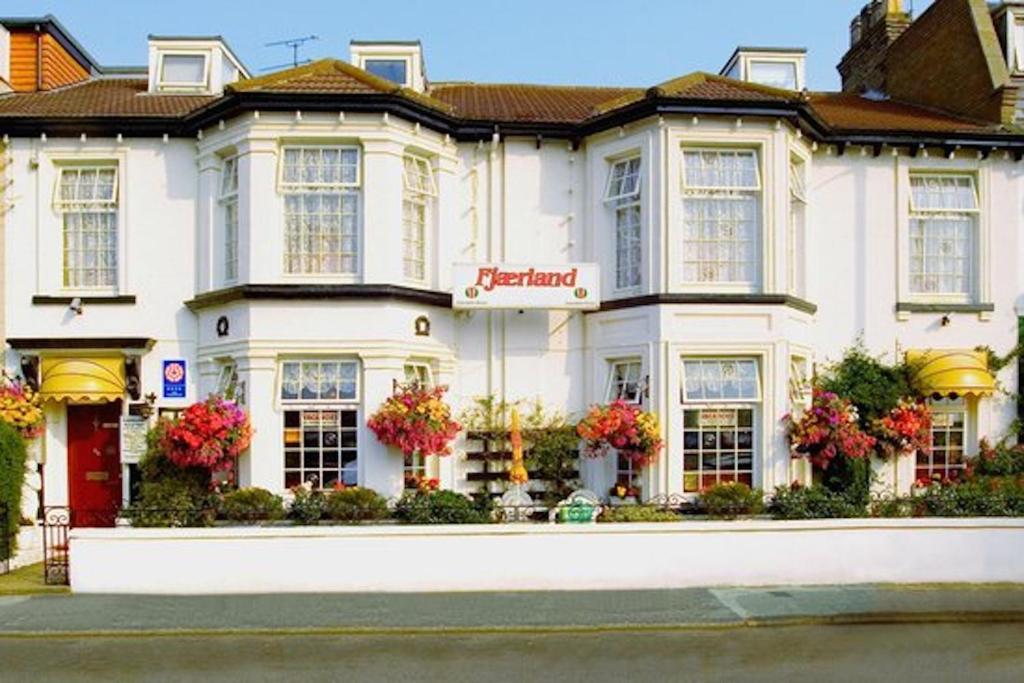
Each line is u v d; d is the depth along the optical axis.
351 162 14.34
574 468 15.04
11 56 17.41
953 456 16.33
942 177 16.47
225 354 14.34
